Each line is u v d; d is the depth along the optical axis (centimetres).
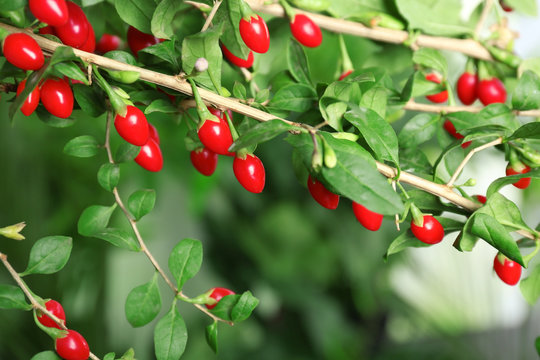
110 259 124
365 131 59
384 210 54
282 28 72
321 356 165
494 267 63
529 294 63
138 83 62
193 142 64
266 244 164
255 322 170
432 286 171
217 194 156
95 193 128
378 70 64
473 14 73
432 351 175
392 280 177
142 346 122
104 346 120
